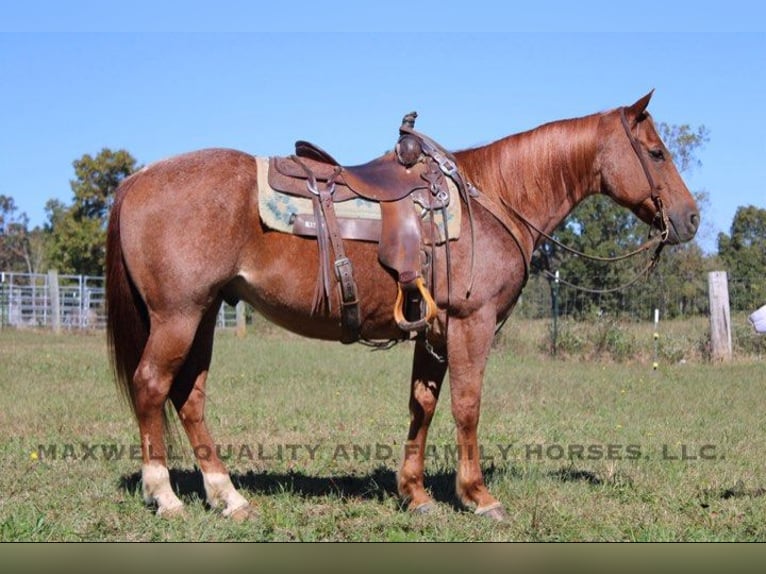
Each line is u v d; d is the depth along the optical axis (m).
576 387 12.19
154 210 4.98
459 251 5.33
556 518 5.43
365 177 5.29
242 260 5.09
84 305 27.72
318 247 5.11
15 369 13.12
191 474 6.43
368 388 11.62
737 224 27.80
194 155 5.16
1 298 27.31
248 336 23.69
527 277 5.68
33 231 62.50
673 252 20.38
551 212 5.87
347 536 5.01
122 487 5.88
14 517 5.03
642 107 5.81
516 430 8.65
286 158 5.30
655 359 16.42
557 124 5.93
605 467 6.91
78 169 38.97
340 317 5.23
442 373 5.74
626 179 5.84
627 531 5.21
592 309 18.53
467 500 5.49
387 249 5.16
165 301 4.97
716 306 16.45
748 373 14.35
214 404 9.95
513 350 17.69
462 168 5.77
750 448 7.86
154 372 5.03
